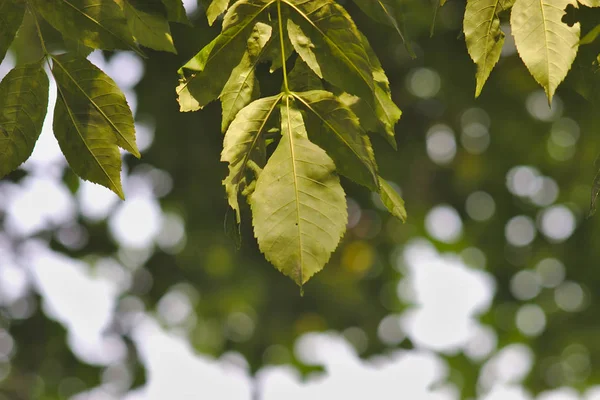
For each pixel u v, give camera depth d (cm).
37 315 755
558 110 738
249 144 176
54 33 497
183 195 725
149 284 875
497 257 869
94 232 764
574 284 866
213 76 184
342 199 170
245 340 957
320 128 179
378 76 194
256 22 185
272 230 168
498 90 707
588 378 940
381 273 867
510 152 791
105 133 197
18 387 759
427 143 754
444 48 662
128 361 829
